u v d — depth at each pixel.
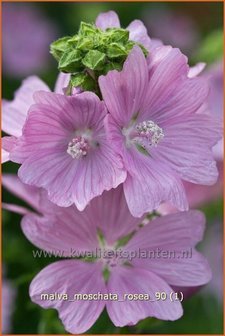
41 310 0.38
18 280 0.39
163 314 0.31
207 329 0.50
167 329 0.50
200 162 0.31
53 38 0.65
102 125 0.31
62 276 0.32
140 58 0.30
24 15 0.66
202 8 0.72
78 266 0.32
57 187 0.30
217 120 0.32
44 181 0.30
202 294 0.51
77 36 0.31
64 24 0.66
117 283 0.33
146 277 0.32
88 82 0.30
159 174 0.31
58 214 0.32
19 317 0.49
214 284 0.51
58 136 0.31
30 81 0.35
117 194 0.32
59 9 0.66
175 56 0.31
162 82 0.31
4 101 0.35
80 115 0.30
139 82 0.30
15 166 0.51
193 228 0.33
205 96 0.32
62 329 0.38
